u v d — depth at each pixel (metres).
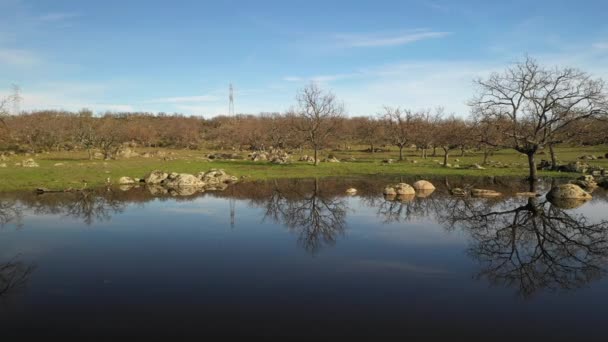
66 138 99.75
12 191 33.25
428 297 12.17
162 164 58.59
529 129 44.75
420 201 30.59
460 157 82.88
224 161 69.81
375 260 15.91
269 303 11.62
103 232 20.39
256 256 16.38
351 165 62.81
